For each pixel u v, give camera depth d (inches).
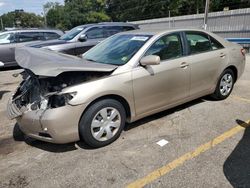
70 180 110.0
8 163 124.8
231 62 188.9
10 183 109.8
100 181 108.3
